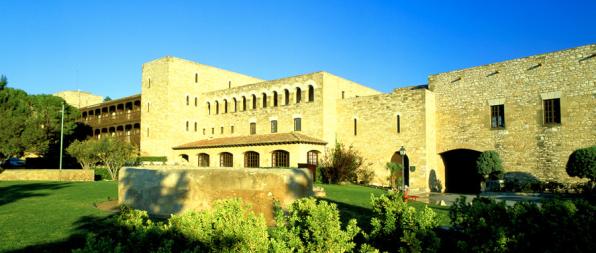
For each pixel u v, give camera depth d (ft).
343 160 119.55
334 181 119.03
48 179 126.41
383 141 126.41
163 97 164.66
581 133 90.84
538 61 99.96
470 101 113.19
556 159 94.68
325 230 24.41
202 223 24.04
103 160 140.56
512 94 104.27
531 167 98.94
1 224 45.39
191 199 49.83
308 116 139.85
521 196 82.74
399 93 123.65
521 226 24.44
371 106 131.54
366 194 80.28
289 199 46.14
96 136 206.59
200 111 175.83
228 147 146.61
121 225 23.98
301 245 24.13
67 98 241.96
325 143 134.21
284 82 149.79
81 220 47.91
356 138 134.82
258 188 46.32
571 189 89.04
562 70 95.40
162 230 22.50
